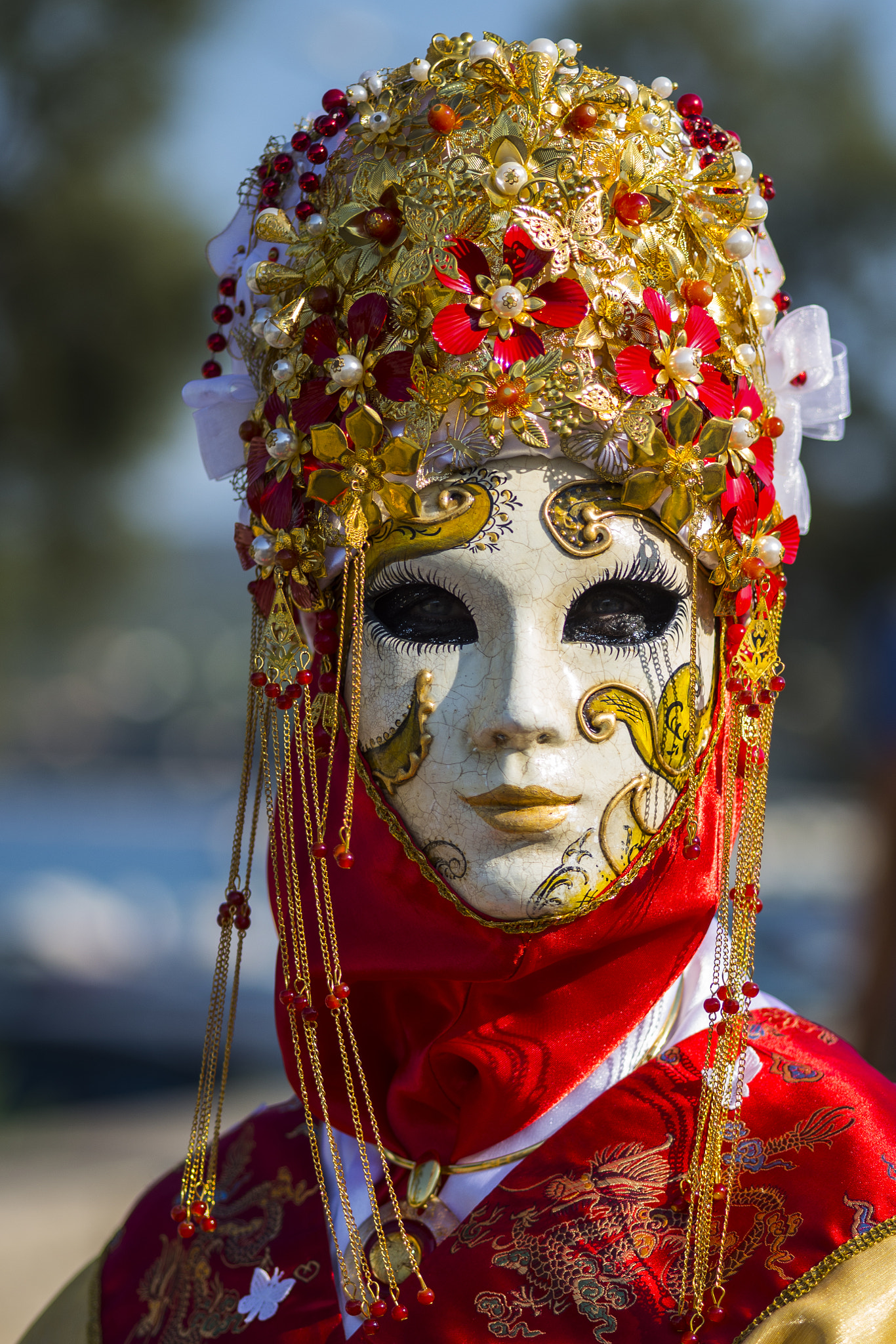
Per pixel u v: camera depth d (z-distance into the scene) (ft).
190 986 30.83
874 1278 4.03
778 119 26.53
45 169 19.51
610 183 4.59
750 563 4.69
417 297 4.49
